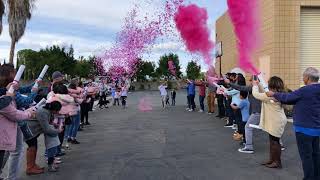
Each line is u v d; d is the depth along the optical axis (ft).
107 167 28.17
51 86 33.65
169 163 28.91
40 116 25.93
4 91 20.10
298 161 29.35
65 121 31.68
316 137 21.71
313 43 59.47
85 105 51.80
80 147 36.70
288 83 59.06
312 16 59.36
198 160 29.89
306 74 21.93
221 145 36.45
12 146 20.04
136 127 51.75
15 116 19.80
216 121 58.18
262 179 24.38
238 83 36.06
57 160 29.22
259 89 30.32
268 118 27.25
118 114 73.36
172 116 67.31
